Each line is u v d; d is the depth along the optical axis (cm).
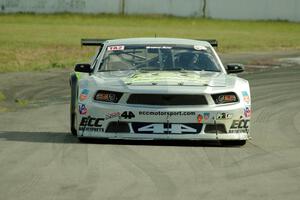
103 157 2752
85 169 2522
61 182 2316
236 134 3031
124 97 2989
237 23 15688
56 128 3659
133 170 2519
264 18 16275
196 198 2133
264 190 2255
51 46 9569
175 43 3488
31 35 11181
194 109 2970
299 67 7625
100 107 2998
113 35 11569
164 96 2975
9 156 2769
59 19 15288
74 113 3350
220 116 2992
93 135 3023
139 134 2981
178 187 2272
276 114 4403
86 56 8662
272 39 11981
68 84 6012
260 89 5756
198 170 2545
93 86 3062
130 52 3409
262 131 3672
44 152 2861
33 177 2386
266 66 7706
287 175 2491
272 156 2869
